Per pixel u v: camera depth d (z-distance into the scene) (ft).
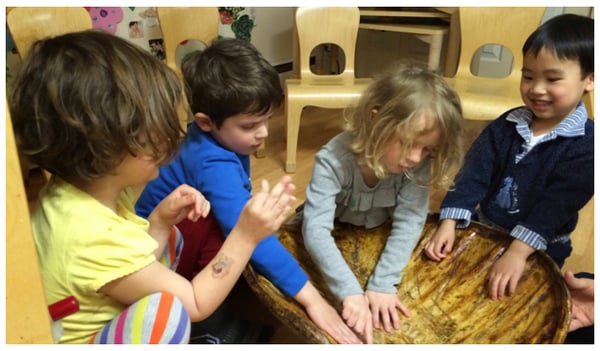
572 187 2.83
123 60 1.72
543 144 2.92
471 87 4.86
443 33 5.85
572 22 2.63
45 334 1.44
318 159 2.69
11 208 1.28
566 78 2.62
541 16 5.06
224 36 6.81
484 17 5.20
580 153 2.80
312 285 2.58
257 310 3.23
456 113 2.31
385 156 2.39
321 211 2.61
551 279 2.47
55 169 1.77
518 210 3.11
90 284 1.79
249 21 7.12
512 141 3.06
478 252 2.84
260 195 2.09
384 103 2.34
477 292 2.68
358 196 2.75
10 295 1.36
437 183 2.52
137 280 1.86
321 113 7.22
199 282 2.03
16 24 4.17
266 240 2.46
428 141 2.30
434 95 2.26
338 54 7.63
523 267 2.64
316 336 2.08
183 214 2.42
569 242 3.20
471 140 5.36
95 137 1.64
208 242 2.91
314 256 2.58
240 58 2.77
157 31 6.12
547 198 2.87
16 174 1.26
